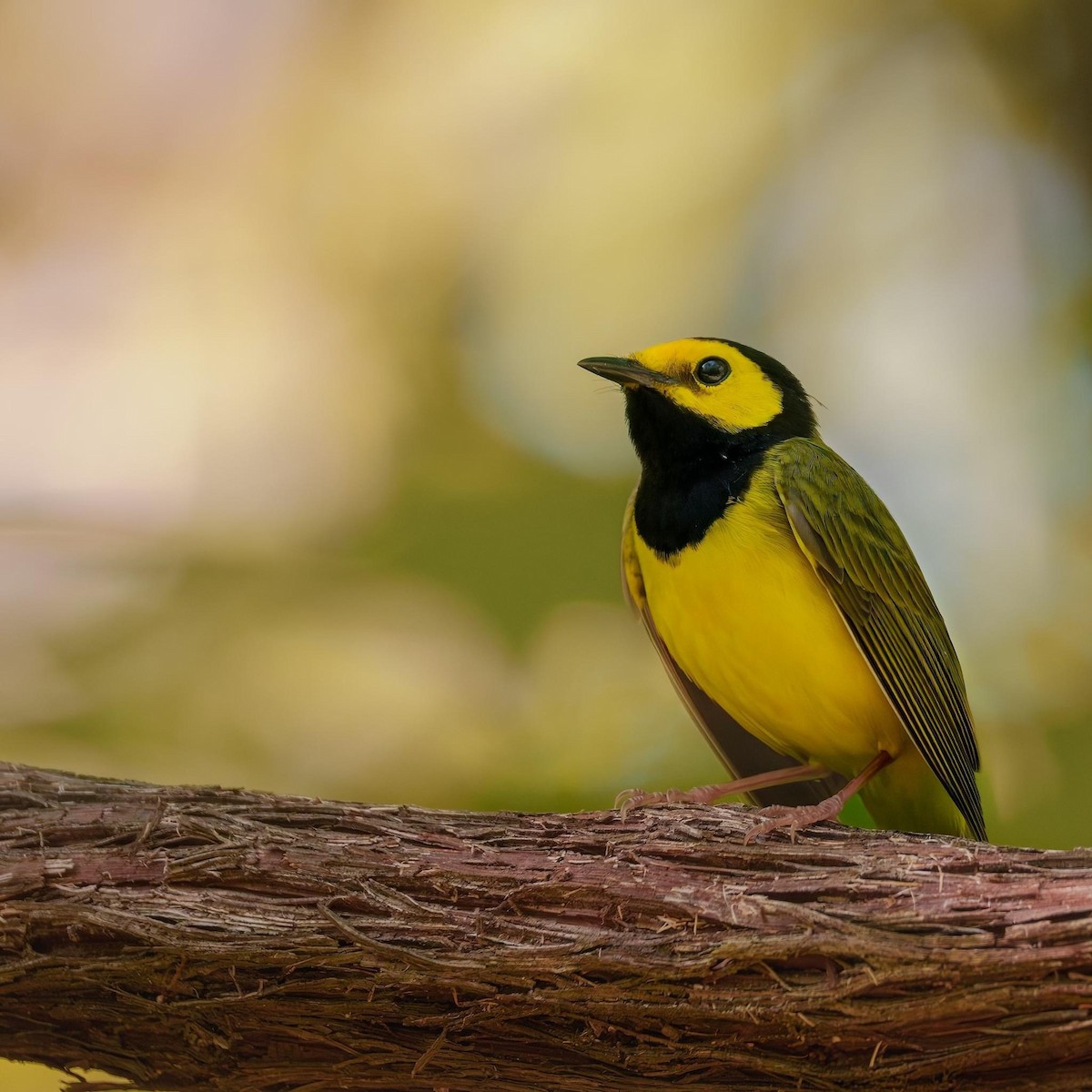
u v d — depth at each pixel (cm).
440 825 646
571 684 1170
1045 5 1456
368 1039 605
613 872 617
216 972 601
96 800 646
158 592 1249
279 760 1177
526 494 1290
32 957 600
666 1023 589
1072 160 1441
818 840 644
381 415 1451
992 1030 566
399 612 1233
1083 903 576
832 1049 582
